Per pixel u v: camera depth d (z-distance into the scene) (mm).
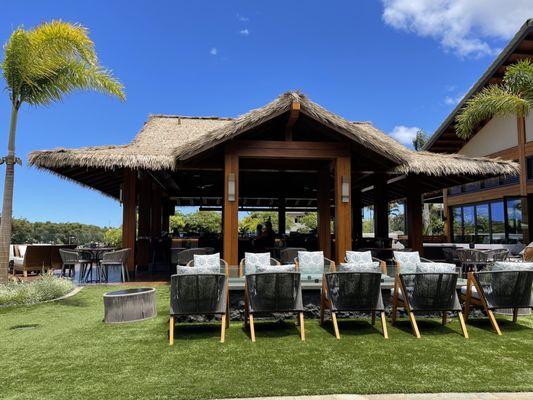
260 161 9648
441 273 4797
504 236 16000
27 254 9734
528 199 14320
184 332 4863
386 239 11641
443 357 3939
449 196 20219
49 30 7211
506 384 3248
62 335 4707
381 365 3697
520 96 10750
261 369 3582
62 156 8422
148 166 8758
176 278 4484
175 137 11672
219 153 8695
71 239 15812
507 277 5008
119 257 8812
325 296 5238
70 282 8164
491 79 14219
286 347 4250
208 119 14266
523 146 14336
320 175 10398
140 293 5488
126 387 3178
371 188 14836
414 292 4879
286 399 2965
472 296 5508
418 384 3238
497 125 16484
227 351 4109
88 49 7598
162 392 3078
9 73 7305
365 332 4895
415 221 11266
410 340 4543
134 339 4539
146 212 11742
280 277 4602
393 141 12398
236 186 8016
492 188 16812
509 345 4359
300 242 12562
